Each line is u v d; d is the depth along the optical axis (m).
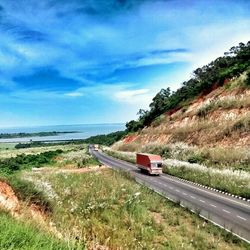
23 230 6.07
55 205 17.45
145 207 24.41
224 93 66.12
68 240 6.80
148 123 100.19
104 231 16.77
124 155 77.94
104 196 25.56
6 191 14.52
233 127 52.66
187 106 78.00
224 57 90.81
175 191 31.70
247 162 41.66
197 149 55.16
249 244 16.41
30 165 57.12
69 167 55.62
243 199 27.88
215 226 19.58
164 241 17.22
